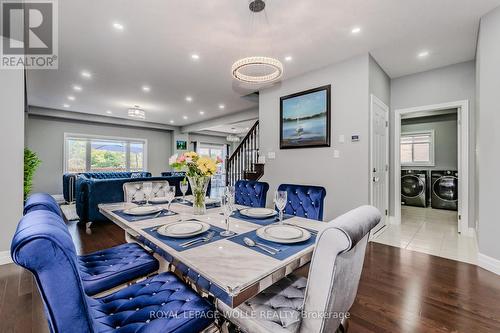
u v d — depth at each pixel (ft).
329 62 11.35
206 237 4.00
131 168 28.55
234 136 36.63
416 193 19.36
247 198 8.27
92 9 7.60
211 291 2.72
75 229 12.63
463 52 10.40
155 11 7.73
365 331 4.95
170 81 14.21
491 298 6.11
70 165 24.35
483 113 7.95
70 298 2.00
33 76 13.30
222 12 7.79
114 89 15.70
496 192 7.52
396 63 11.53
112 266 4.71
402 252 9.26
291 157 13.16
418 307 5.77
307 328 2.87
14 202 8.48
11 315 5.49
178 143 31.17
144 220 5.14
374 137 11.10
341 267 2.70
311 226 4.77
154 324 3.04
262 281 2.76
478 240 8.24
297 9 7.61
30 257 1.80
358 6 7.45
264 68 11.97
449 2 7.28
